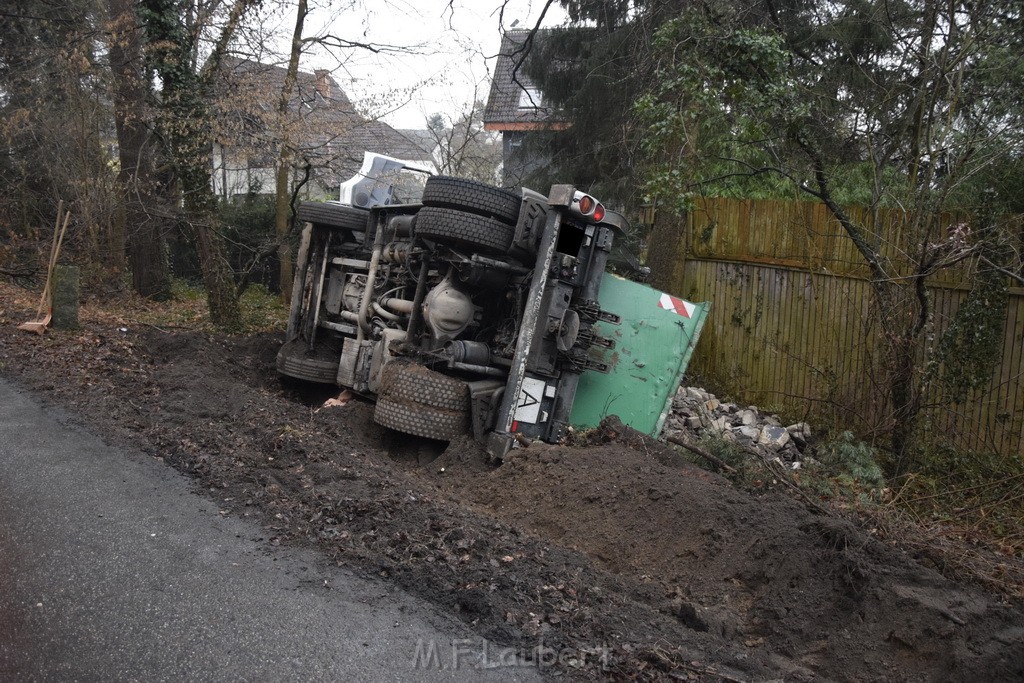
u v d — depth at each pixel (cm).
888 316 896
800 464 884
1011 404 901
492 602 480
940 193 890
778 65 949
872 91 1138
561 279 809
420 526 566
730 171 1231
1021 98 926
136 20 1498
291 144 1581
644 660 447
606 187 1616
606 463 688
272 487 607
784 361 1063
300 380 1127
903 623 504
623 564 600
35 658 388
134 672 384
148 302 1614
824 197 939
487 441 810
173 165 1405
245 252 1902
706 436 884
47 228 1573
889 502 759
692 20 975
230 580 473
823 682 462
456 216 805
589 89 1600
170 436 706
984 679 467
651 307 896
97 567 475
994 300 896
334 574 491
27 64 1731
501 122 2045
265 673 394
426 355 851
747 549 572
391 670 408
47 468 617
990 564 635
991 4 876
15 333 1019
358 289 1019
